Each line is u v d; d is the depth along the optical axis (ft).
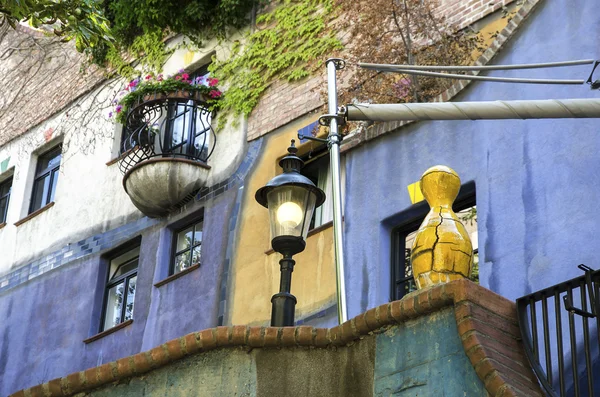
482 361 20.35
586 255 31.73
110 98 59.62
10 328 57.77
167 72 56.49
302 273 42.65
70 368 52.29
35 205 62.75
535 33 36.17
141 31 59.11
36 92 65.26
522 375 20.72
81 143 60.49
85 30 39.34
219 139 51.16
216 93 51.88
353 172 42.37
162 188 50.03
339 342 23.50
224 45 53.57
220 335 24.32
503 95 36.29
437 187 23.53
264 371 23.91
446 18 42.57
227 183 49.29
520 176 35.19
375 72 41.93
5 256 61.46
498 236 34.88
